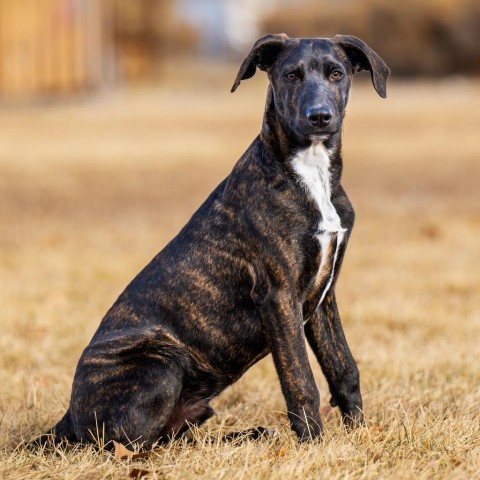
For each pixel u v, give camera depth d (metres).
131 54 77.56
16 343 10.81
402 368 9.55
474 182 25.08
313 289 7.41
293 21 98.44
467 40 88.62
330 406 8.55
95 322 11.85
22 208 21.41
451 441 7.06
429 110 49.78
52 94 52.44
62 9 51.59
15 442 7.89
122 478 6.63
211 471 6.57
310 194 7.22
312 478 6.36
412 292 13.28
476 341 10.72
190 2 118.56
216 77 89.75
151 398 7.20
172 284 7.47
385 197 22.61
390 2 91.19
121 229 18.66
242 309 7.40
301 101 7.18
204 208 7.65
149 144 34.12
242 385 9.33
